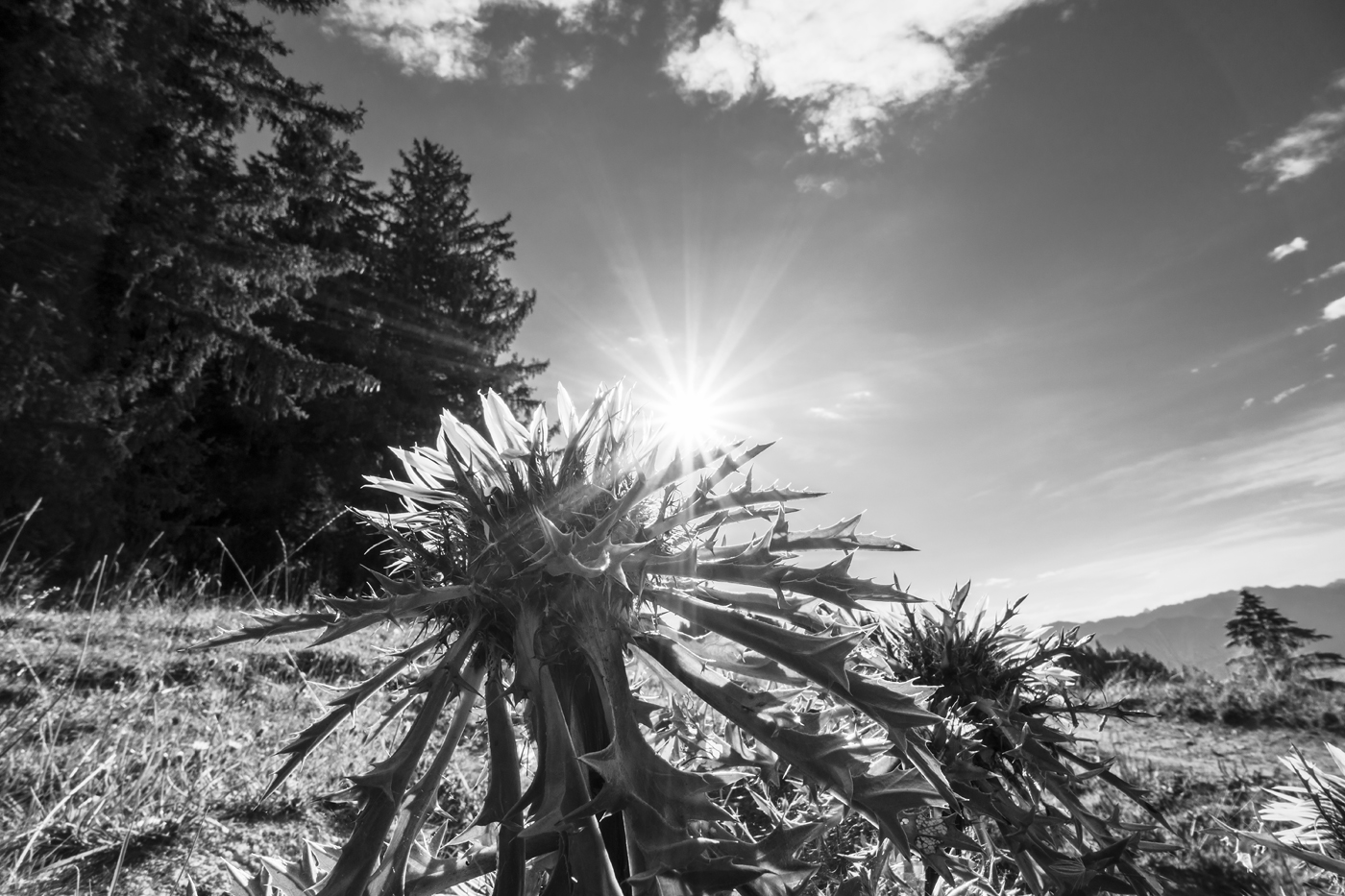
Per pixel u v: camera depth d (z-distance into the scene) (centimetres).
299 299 2352
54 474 1296
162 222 1605
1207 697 908
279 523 1953
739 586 109
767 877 92
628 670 134
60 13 1321
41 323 1309
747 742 135
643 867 91
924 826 135
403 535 107
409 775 93
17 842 242
